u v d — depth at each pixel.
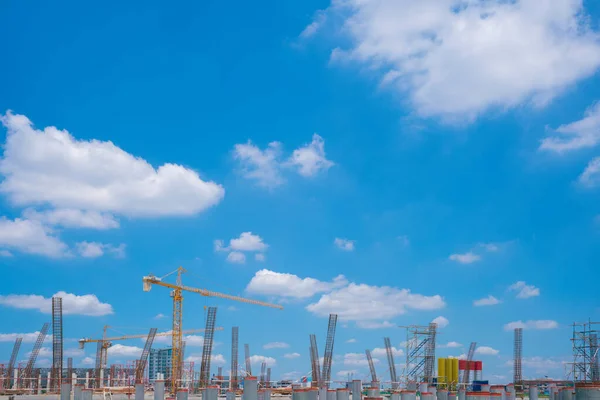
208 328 176.00
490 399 79.44
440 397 117.31
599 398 67.88
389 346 189.88
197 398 166.38
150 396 166.88
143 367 181.75
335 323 174.50
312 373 171.00
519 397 171.88
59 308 167.00
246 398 101.94
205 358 174.88
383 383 176.00
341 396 106.31
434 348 179.88
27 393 177.62
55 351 166.25
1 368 177.88
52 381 183.12
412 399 91.50
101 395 163.62
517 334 196.75
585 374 136.50
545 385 188.88
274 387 189.12
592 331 138.00
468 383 188.62
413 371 179.38
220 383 192.25
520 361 194.50
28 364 189.88
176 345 195.62
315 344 173.62
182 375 192.12
